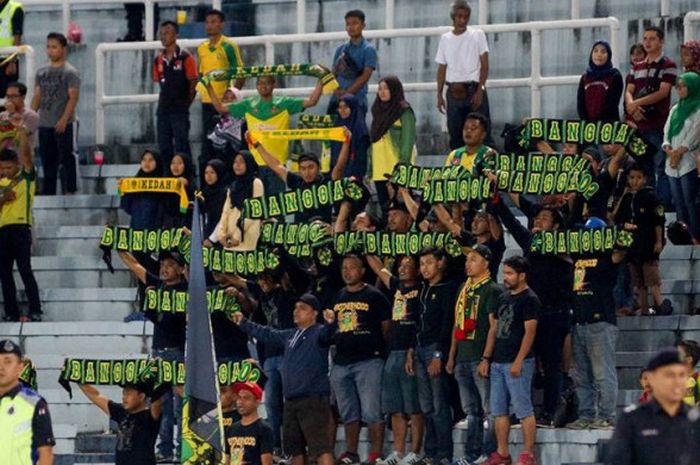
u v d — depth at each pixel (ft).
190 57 282.97
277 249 238.89
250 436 222.89
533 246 230.48
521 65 286.87
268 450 222.89
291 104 274.57
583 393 230.27
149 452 225.56
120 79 302.86
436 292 230.89
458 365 229.04
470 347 228.22
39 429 197.88
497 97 286.66
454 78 270.26
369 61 275.18
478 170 237.25
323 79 273.33
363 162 267.59
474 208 243.40
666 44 283.38
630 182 244.42
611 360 229.66
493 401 225.97
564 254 230.48
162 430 237.25
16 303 266.16
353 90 273.54
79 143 306.35
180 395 233.35
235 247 254.27
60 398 252.62
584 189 234.38
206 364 214.28
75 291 268.00
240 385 222.89
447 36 271.49
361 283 235.61
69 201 284.41
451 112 270.67
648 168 254.88
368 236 235.81
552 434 226.79
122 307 266.16
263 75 274.16
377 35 291.58
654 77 265.75
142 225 263.29
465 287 229.25
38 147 295.89
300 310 232.12
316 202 242.99
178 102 282.97
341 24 304.30
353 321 234.17
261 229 241.76
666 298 250.98
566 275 231.09
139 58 302.04
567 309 231.09
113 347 257.96
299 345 231.50
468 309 228.43
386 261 242.58
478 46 270.26
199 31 307.99
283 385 232.73
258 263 238.27
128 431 225.56
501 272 254.88
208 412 213.46
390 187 244.42
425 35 289.12
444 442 230.89
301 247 238.68
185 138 283.59
